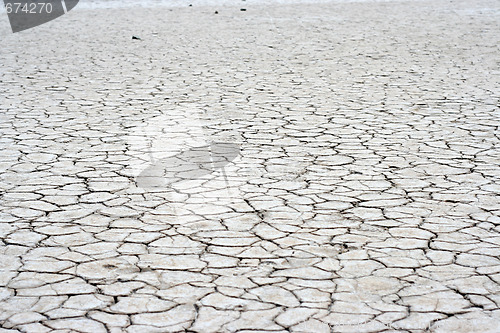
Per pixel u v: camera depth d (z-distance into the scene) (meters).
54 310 2.91
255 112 6.42
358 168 4.79
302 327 2.77
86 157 5.09
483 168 4.76
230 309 2.92
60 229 3.79
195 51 10.21
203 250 3.51
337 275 3.22
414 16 14.59
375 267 3.30
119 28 13.12
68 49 10.54
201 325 2.79
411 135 5.59
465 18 14.13
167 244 3.58
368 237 3.65
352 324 2.79
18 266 3.33
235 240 3.63
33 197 4.28
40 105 6.77
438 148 5.23
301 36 11.68
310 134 5.64
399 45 10.54
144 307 2.94
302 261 3.37
